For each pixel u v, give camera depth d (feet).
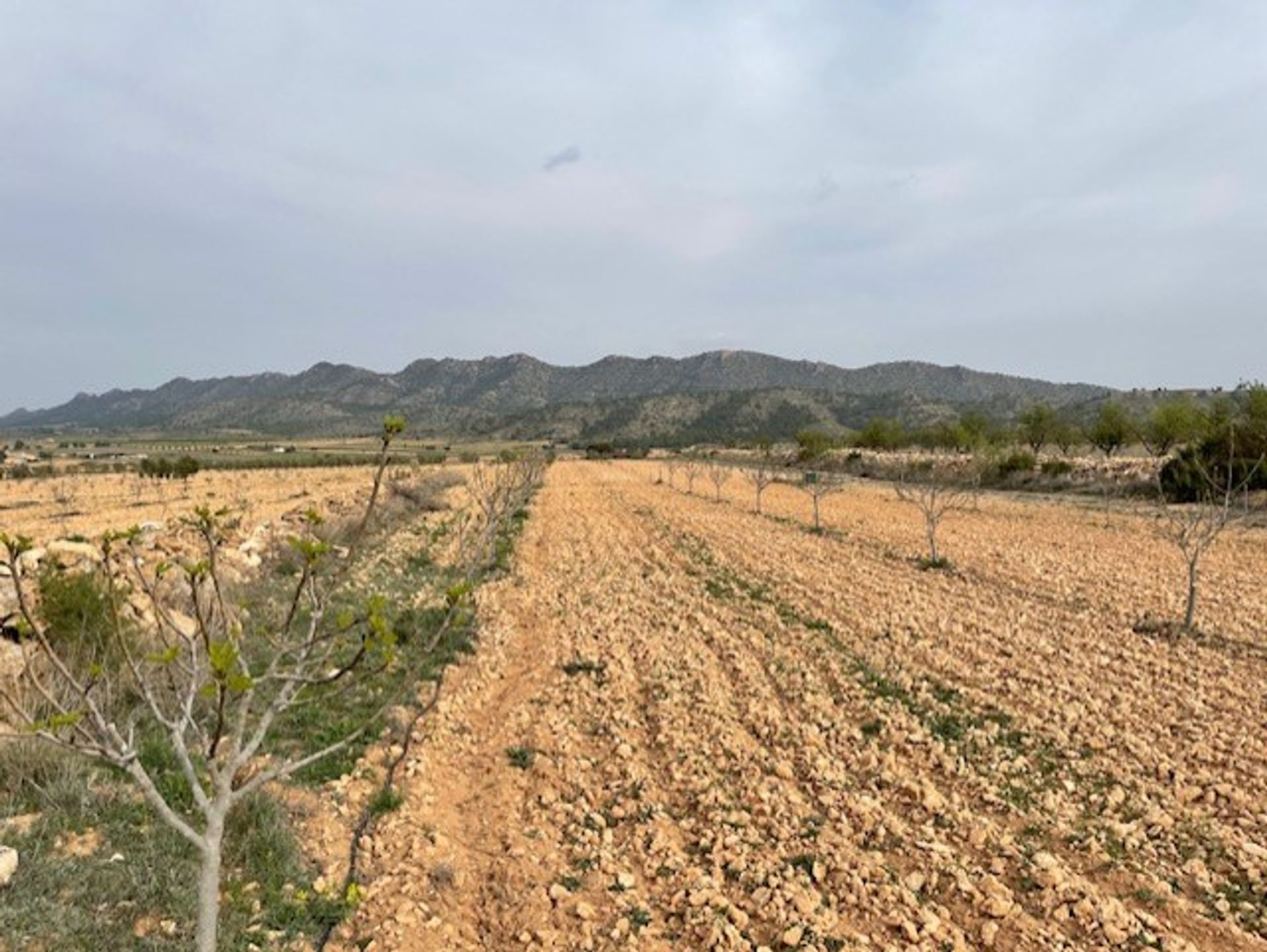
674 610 60.18
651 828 27.07
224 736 28.81
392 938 20.49
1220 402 164.45
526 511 132.16
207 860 13.57
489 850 25.77
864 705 38.70
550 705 39.42
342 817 26.43
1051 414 227.20
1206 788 29.50
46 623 29.32
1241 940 21.39
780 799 28.89
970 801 29.40
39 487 158.71
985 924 21.72
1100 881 24.32
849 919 22.17
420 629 49.67
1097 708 37.70
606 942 20.95
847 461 249.55
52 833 21.65
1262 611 55.36
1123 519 111.24
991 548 88.07
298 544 14.08
